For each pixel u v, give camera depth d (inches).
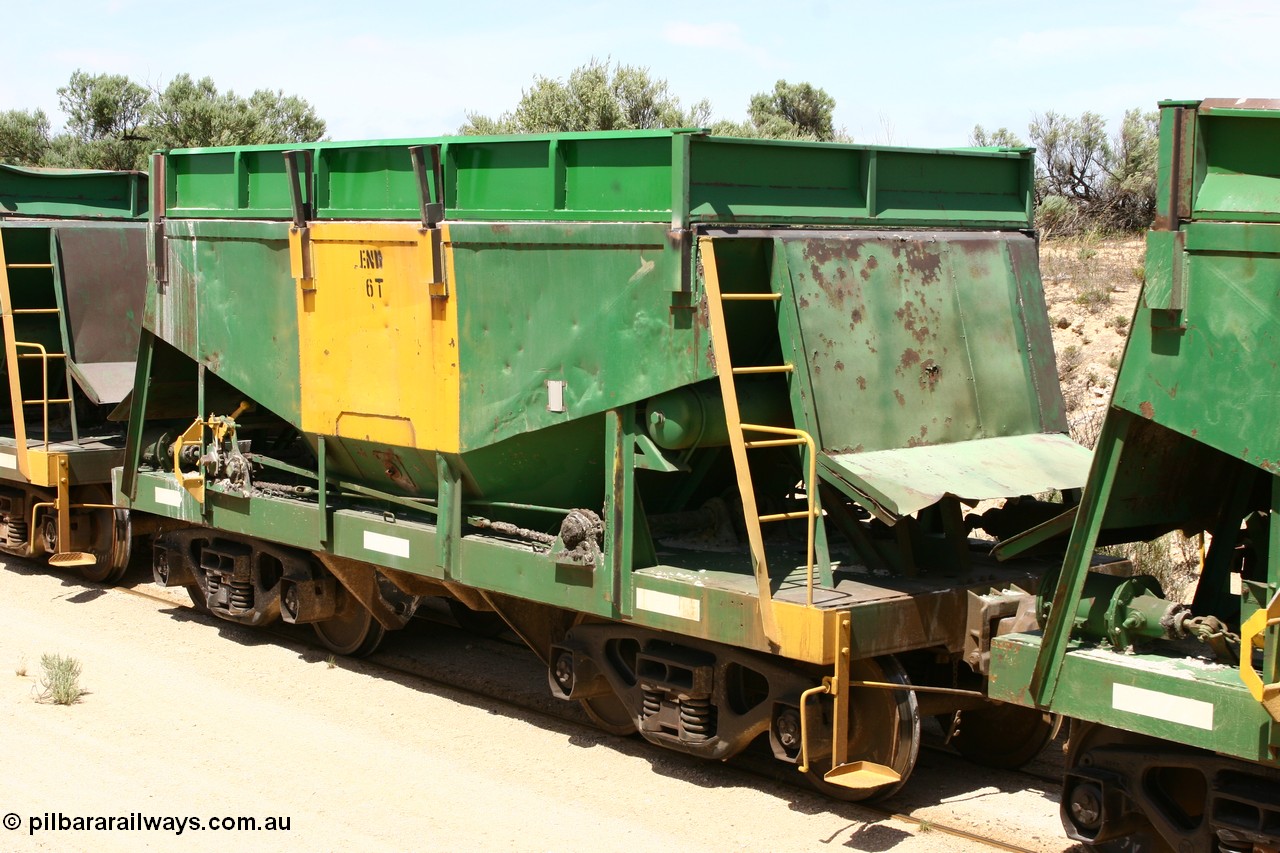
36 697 341.7
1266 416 200.1
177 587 483.5
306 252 356.2
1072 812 235.8
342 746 315.0
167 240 409.1
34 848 251.0
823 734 270.1
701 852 257.0
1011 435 315.6
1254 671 197.2
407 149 334.3
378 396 340.5
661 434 280.8
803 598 266.8
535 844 259.4
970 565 298.4
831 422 278.7
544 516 329.7
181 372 434.6
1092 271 728.3
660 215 277.3
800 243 283.0
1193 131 207.0
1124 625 224.2
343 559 370.0
